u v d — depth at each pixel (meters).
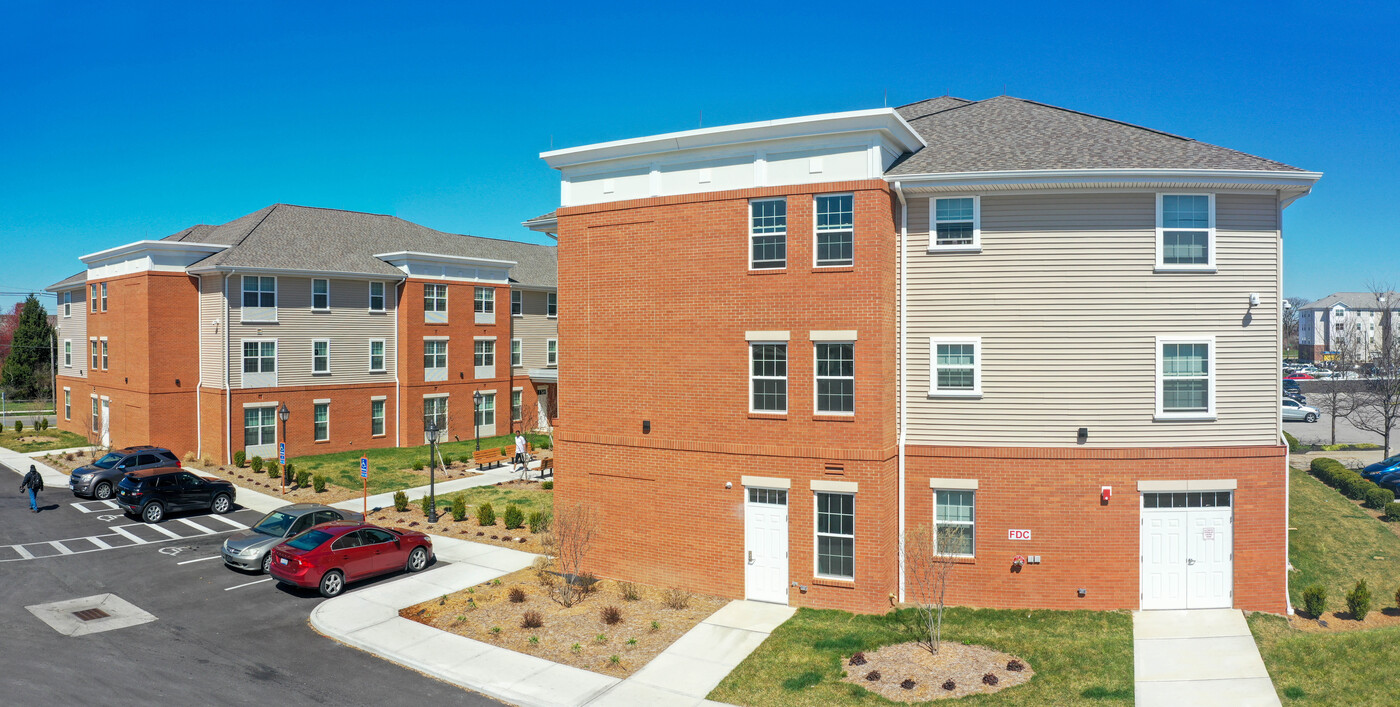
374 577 19.70
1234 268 17.00
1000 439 17.38
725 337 18.02
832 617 16.69
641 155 18.72
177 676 13.82
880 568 16.83
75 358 47.00
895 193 17.27
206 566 20.98
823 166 17.08
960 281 17.41
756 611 17.16
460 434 45.91
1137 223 16.88
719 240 18.00
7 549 22.52
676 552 18.61
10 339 91.88
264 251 39.03
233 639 15.75
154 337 36.94
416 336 43.72
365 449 41.88
